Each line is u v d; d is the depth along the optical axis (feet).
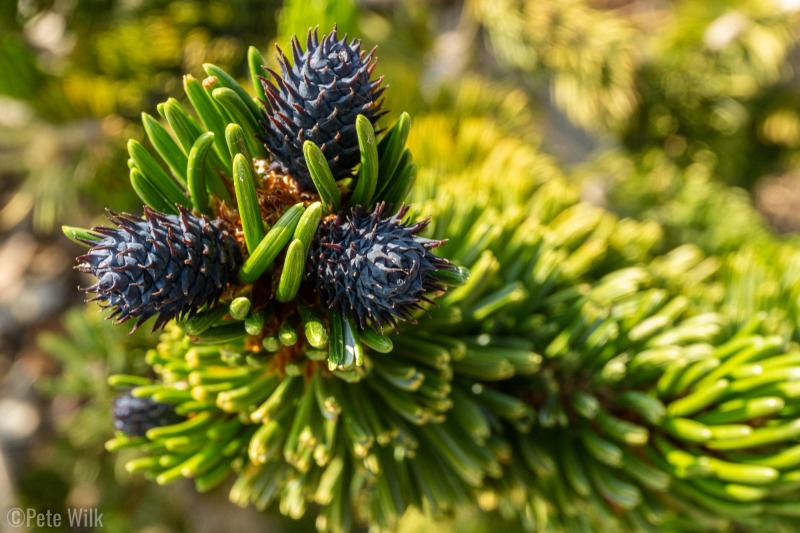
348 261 0.27
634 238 0.48
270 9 0.74
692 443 0.37
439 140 0.57
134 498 0.91
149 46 0.71
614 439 0.37
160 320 0.27
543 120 0.86
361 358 0.28
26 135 0.72
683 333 0.38
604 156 0.80
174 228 0.27
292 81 0.28
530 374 0.38
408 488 0.37
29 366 0.95
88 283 0.86
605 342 0.38
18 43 0.65
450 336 0.37
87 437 0.69
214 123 0.30
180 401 0.34
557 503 0.38
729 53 0.83
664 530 0.37
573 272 0.41
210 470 0.34
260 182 0.31
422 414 0.33
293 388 0.34
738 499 0.35
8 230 1.05
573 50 0.77
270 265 0.30
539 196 0.49
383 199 0.30
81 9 0.71
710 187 0.76
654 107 0.88
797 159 0.99
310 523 0.92
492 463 0.35
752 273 0.46
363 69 0.28
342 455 0.35
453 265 0.28
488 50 0.83
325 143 0.29
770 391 0.35
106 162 0.70
